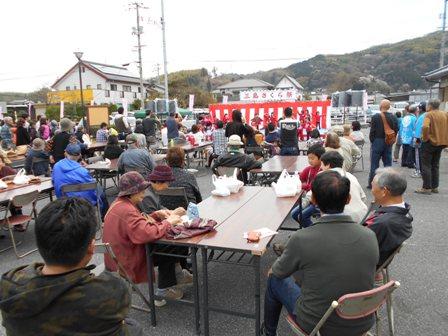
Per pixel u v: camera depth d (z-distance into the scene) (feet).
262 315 9.33
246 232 8.70
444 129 19.48
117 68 168.55
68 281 3.78
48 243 3.79
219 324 9.06
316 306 5.82
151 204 10.68
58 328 3.75
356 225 6.01
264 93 46.21
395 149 31.53
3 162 21.35
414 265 11.90
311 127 41.14
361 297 5.39
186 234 8.46
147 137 38.27
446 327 8.71
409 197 19.97
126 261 8.78
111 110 110.93
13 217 14.78
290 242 6.04
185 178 12.15
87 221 3.98
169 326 9.05
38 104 117.60
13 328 3.83
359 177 25.53
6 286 3.83
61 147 24.06
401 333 8.51
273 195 12.50
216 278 11.46
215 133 27.53
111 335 4.01
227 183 12.82
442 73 36.60
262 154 24.41
